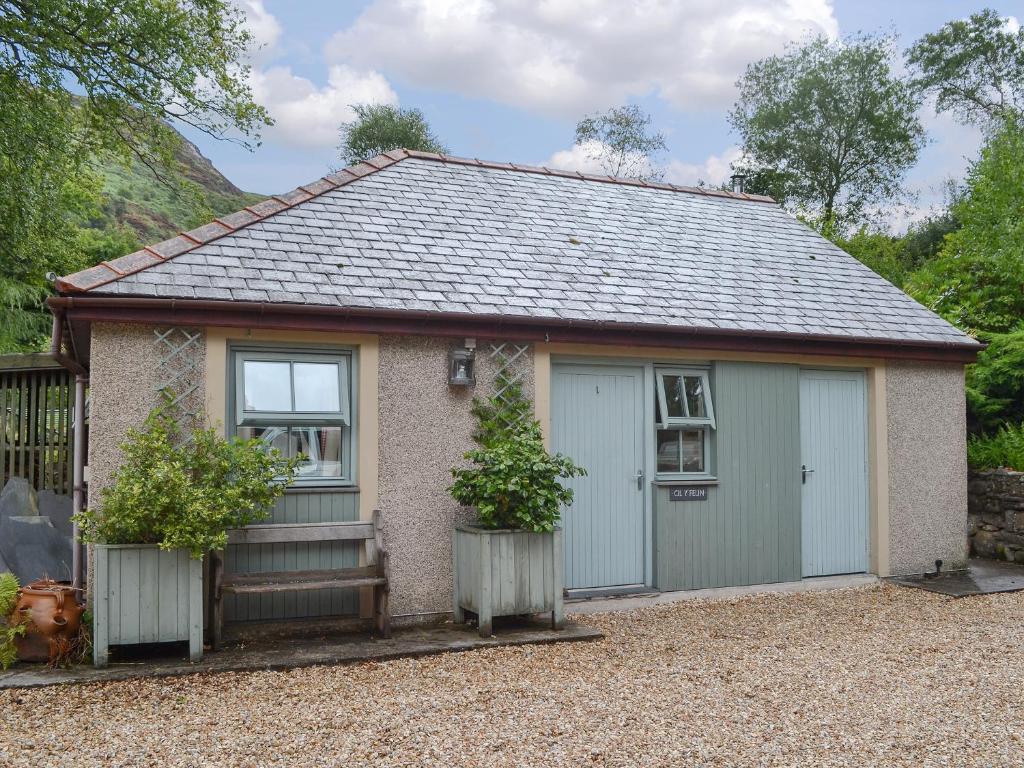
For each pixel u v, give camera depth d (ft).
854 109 115.44
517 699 18.60
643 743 16.02
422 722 16.96
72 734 16.16
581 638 24.27
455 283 27.43
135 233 87.10
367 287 25.68
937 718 17.81
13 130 41.06
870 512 34.42
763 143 117.39
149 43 44.80
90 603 22.26
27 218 46.78
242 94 50.47
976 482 40.16
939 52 131.85
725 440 31.22
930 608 29.48
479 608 23.95
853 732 16.88
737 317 30.86
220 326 23.38
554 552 24.99
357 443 25.16
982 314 51.34
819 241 40.86
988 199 54.44
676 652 23.21
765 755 15.56
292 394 24.57
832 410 33.94
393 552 25.31
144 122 49.47
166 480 20.47
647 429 30.30
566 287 29.32
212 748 15.46
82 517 20.67
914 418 35.14
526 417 27.17
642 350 29.63
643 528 30.19
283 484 22.61
